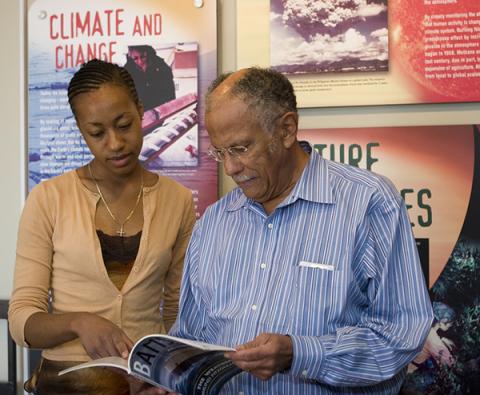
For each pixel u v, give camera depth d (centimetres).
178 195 155
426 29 185
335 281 110
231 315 117
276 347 100
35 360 207
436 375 183
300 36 191
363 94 189
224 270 120
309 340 105
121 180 145
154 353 101
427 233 186
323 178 118
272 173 113
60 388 140
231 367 109
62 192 145
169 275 157
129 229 145
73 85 139
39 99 207
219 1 200
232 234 123
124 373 118
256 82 109
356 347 105
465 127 184
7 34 212
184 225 155
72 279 142
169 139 199
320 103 191
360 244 112
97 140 138
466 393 182
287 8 192
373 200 113
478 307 182
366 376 107
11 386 205
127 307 142
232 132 108
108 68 141
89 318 128
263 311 113
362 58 188
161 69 199
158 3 199
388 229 112
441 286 185
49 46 206
